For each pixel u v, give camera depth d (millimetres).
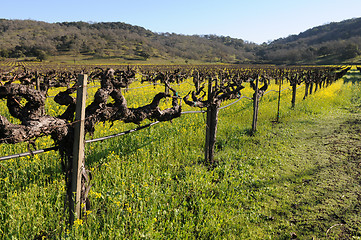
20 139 2822
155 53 167750
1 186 4613
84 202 3762
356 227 4418
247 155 7551
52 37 166875
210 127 6602
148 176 5340
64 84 12625
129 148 6738
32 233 3596
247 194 5410
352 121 11984
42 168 5277
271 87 22406
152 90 18656
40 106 3170
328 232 4309
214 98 6375
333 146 8578
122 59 136000
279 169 6727
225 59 174750
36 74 10680
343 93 20250
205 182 5469
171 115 5309
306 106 14336
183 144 7652
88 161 5887
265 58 157625
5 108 10164
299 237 4176
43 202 4293
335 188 5754
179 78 22891
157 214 4148
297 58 134750
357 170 6707
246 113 12055
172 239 3787
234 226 4297
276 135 9594
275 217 4695
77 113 3391
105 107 3797
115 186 4809
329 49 131250
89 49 151750
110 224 3652
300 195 5453
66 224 3777
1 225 3555
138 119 4484
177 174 5922
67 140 3479
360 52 118188
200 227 4117
